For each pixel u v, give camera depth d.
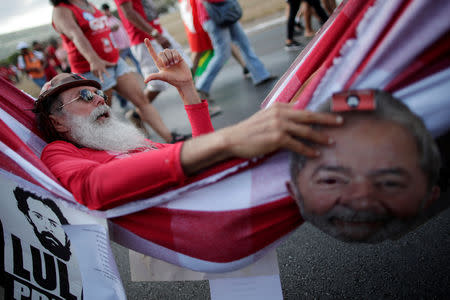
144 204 1.04
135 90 3.10
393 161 0.76
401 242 1.73
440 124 0.83
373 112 0.78
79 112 1.49
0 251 1.21
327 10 5.55
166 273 1.24
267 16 9.14
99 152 1.46
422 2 0.77
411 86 0.83
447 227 1.74
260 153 0.86
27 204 1.16
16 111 1.50
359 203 0.81
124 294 1.16
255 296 1.20
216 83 4.95
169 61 1.41
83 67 2.86
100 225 1.10
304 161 0.85
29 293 1.21
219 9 3.57
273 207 1.01
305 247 1.85
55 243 1.17
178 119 4.25
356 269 1.66
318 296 1.59
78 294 1.19
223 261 1.09
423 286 1.50
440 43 0.80
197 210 1.04
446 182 0.90
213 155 0.91
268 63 5.11
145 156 1.00
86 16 2.73
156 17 3.30
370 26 0.84
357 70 0.85
